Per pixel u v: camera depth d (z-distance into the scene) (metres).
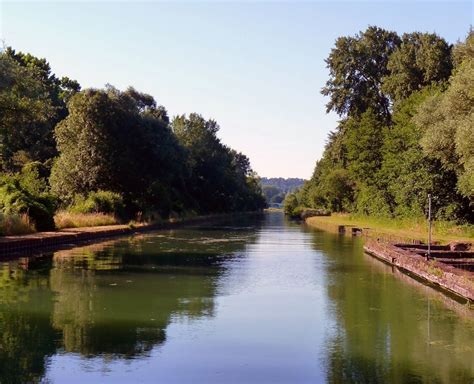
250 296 17.75
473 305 16.67
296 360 11.19
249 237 45.47
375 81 66.12
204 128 100.62
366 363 11.09
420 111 39.28
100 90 55.91
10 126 34.97
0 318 13.95
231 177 110.12
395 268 25.06
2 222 31.91
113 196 51.44
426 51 55.59
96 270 22.30
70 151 54.62
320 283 20.55
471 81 30.00
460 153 30.19
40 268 22.47
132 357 11.16
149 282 19.81
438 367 10.84
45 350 11.46
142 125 58.88
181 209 75.69
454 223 42.25
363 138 63.31
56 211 47.00
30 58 81.38
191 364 10.81
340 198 82.69
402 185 48.28
